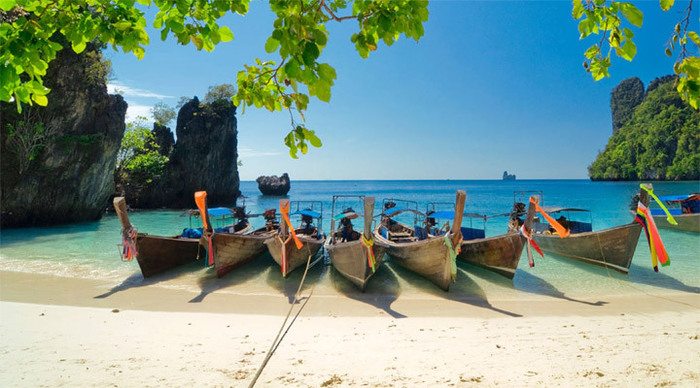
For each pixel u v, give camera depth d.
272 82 2.65
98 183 29.73
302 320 8.10
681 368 5.01
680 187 73.81
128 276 12.23
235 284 11.41
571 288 10.84
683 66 2.34
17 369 5.29
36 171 25.30
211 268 13.29
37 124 24.48
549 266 13.39
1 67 2.16
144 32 2.49
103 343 6.40
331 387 4.75
